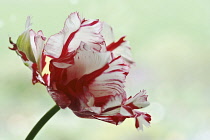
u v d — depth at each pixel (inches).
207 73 79.7
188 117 75.4
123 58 29.5
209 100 77.5
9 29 76.5
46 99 73.4
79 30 27.9
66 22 27.7
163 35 81.3
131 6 81.0
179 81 78.7
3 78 74.1
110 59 27.9
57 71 27.8
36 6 76.5
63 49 27.9
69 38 27.9
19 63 74.9
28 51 27.6
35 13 76.4
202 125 74.5
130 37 80.6
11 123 72.1
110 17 80.4
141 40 80.7
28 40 27.5
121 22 80.6
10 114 72.6
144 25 81.3
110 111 27.6
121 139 69.8
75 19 27.8
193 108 76.6
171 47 80.8
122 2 80.7
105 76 27.9
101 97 28.0
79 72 27.8
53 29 76.5
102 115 27.8
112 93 28.0
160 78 78.2
